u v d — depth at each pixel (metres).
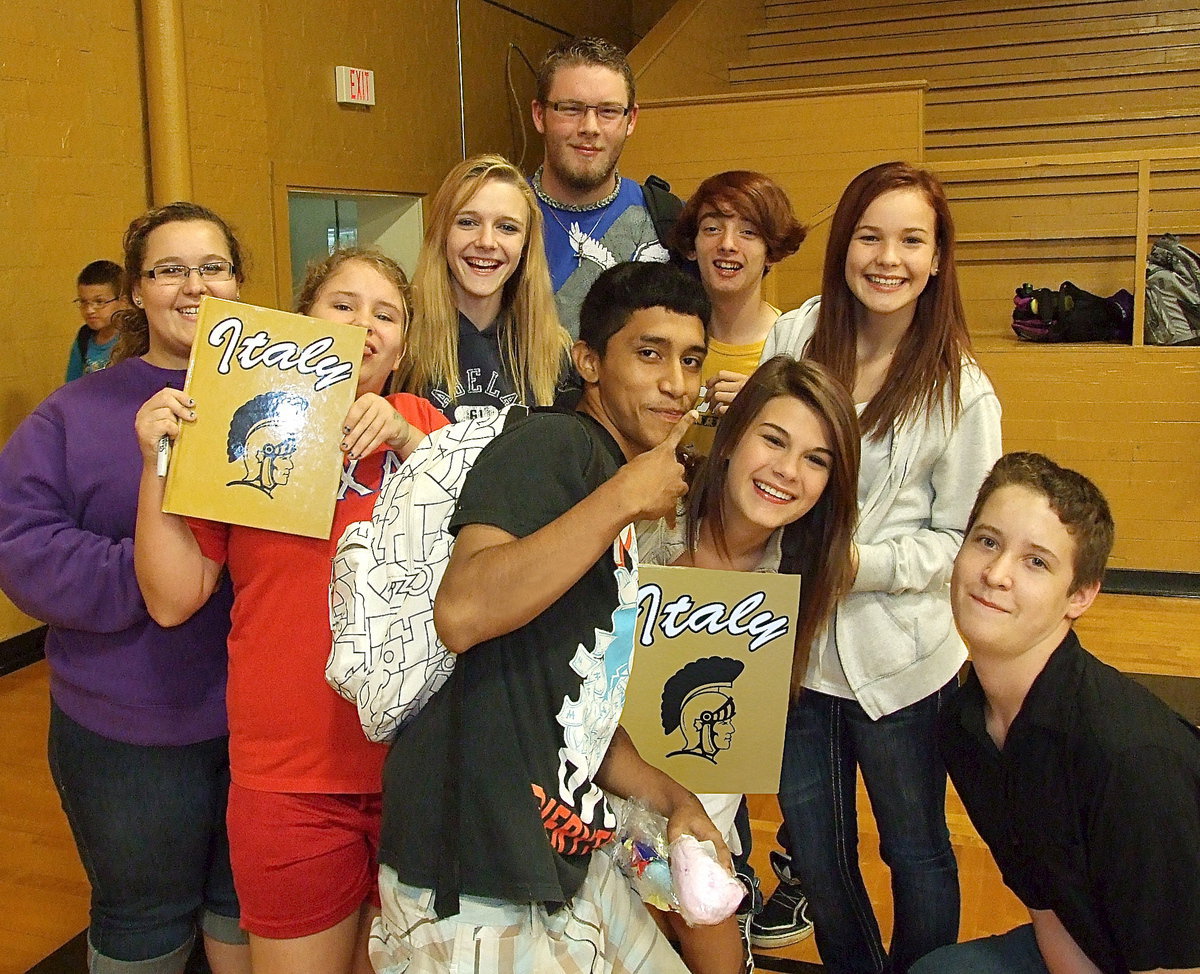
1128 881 1.38
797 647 1.73
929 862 1.90
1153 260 5.31
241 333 1.53
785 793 1.97
